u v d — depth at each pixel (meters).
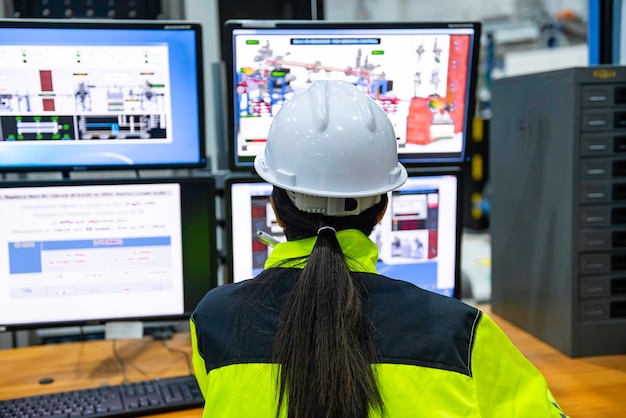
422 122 1.40
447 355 0.74
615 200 1.36
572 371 1.33
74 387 1.29
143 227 1.32
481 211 2.89
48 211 1.29
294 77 1.33
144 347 1.51
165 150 1.36
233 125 1.34
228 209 1.34
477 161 2.85
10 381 1.32
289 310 0.74
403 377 0.73
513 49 4.80
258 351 0.76
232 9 1.60
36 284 1.30
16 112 1.28
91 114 1.31
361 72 1.35
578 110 1.33
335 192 0.81
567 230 1.37
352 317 0.72
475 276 2.32
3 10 1.61
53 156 1.32
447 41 1.35
